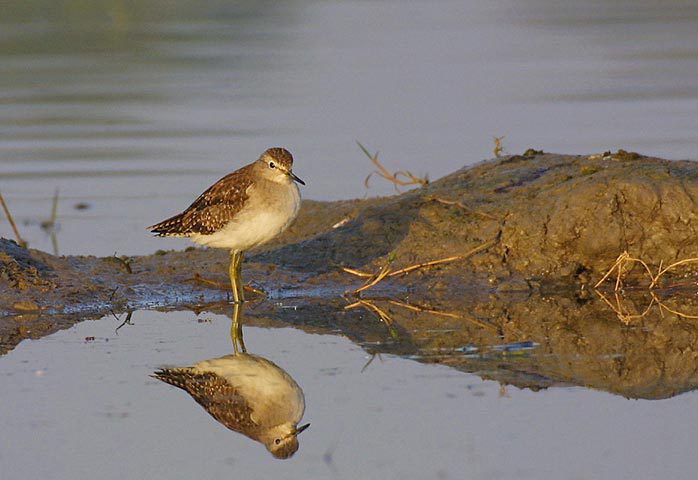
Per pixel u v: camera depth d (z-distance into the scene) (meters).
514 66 30.17
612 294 13.98
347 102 25.69
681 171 14.52
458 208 15.20
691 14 40.06
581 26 37.91
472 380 10.88
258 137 22.70
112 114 25.23
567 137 21.97
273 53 32.12
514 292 14.06
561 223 14.22
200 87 27.75
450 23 38.50
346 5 43.06
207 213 13.69
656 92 26.53
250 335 12.60
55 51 32.84
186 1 41.75
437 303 13.74
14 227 16.50
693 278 14.06
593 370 11.17
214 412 10.34
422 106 25.23
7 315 13.38
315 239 15.45
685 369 11.18
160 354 11.91
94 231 17.56
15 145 22.78
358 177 19.70
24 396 10.64
